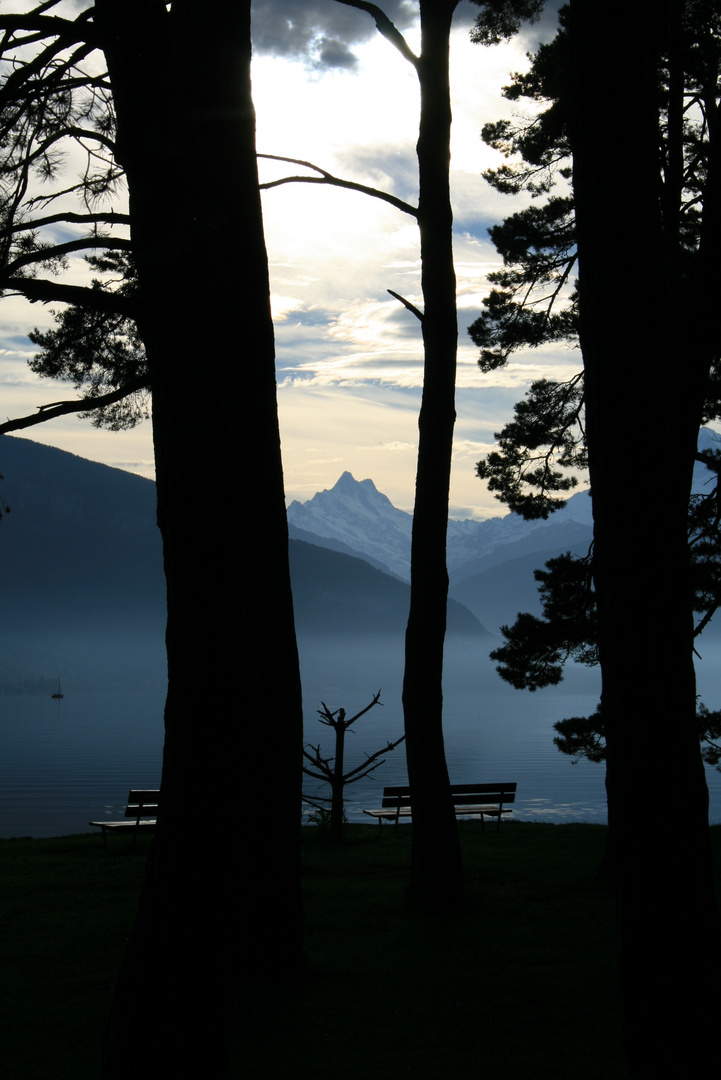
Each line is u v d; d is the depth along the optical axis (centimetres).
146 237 372
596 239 411
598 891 978
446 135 880
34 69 493
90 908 913
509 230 1503
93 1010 610
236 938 380
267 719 677
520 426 1602
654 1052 370
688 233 1311
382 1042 550
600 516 407
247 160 669
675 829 379
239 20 662
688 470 716
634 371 400
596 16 414
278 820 675
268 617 672
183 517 373
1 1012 607
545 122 1364
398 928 807
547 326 1514
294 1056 528
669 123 1098
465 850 1297
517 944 757
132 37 373
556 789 7775
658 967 373
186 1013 365
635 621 391
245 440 670
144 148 370
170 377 373
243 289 667
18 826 5672
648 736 386
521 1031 569
